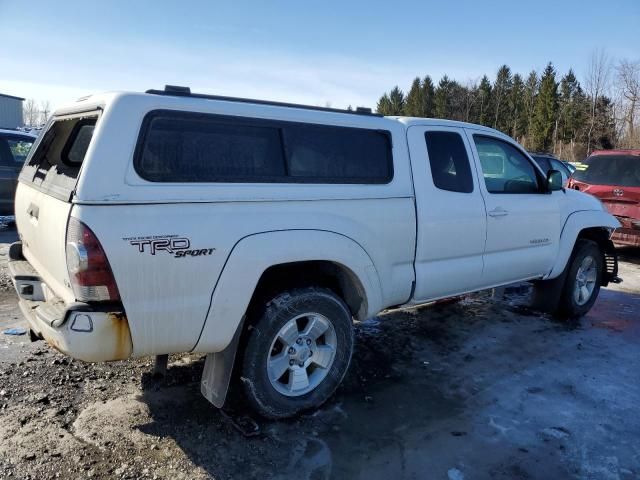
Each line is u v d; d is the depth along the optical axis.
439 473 3.02
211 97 3.16
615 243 9.17
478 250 4.57
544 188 5.32
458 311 5.99
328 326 3.55
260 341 3.25
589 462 3.18
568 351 4.94
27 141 9.60
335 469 3.00
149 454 3.03
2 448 3.00
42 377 3.85
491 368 4.48
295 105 3.54
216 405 3.21
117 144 2.71
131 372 4.01
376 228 3.72
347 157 3.65
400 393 3.95
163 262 2.79
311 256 3.30
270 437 3.27
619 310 6.40
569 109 62.50
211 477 2.87
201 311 2.96
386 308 4.09
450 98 83.56
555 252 5.43
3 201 9.29
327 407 3.69
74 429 3.23
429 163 4.17
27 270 3.50
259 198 3.13
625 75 39.62
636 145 38.81
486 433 3.45
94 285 2.64
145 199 2.74
